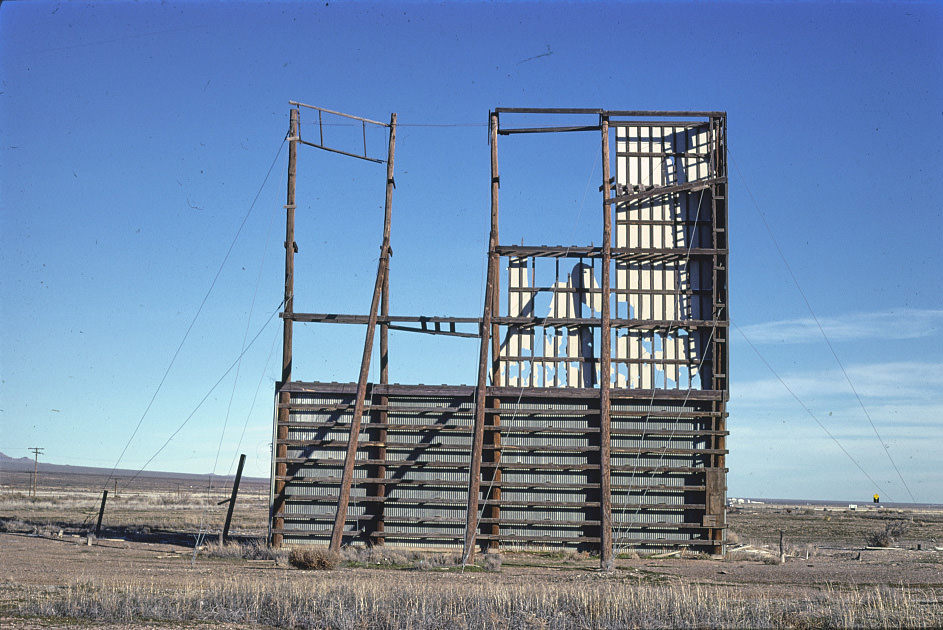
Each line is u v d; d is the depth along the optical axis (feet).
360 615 65.51
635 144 131.85
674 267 129.90
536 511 124.26
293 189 128.67
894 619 65.26
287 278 126.82
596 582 92.79
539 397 125.59
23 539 135.33
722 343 127.54
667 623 65.46
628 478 124.98
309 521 123.75
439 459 124.88
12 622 60.64
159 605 67.31
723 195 130.31
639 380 127.03
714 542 123.85
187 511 278.67
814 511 522.47
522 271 128.47
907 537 220.02
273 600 70.54
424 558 115.96
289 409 125.08
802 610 69.62
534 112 129.29
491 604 69.00
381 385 124.98
